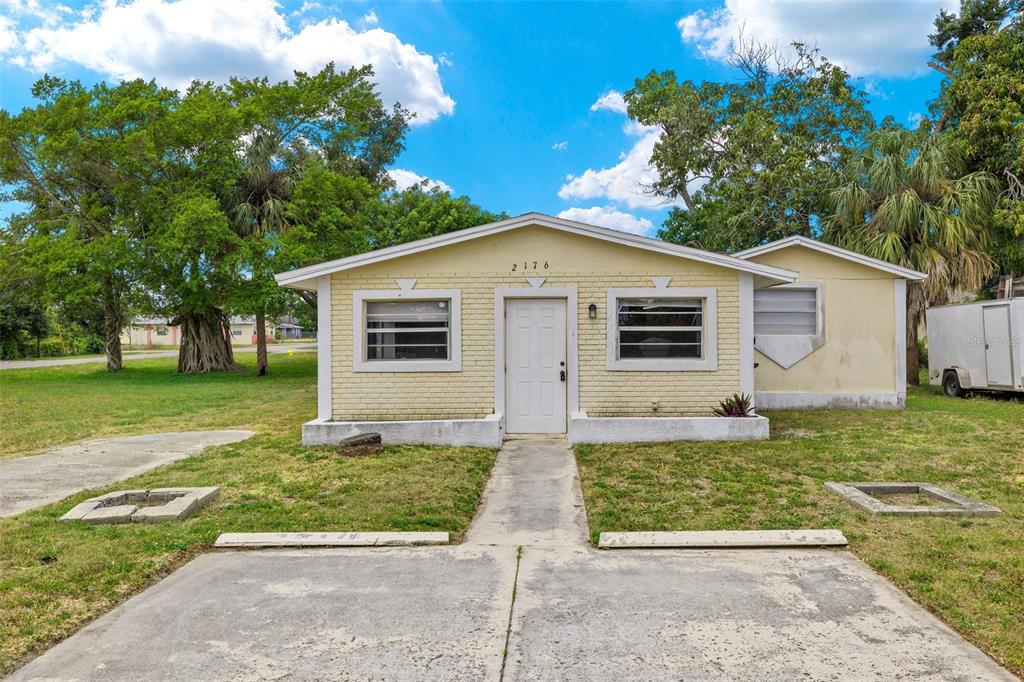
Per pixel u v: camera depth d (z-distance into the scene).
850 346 12.74
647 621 3.76
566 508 6.20
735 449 8.45
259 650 3.47
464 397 9.85
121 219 22.52
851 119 21.70
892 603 3.98
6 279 23.98
